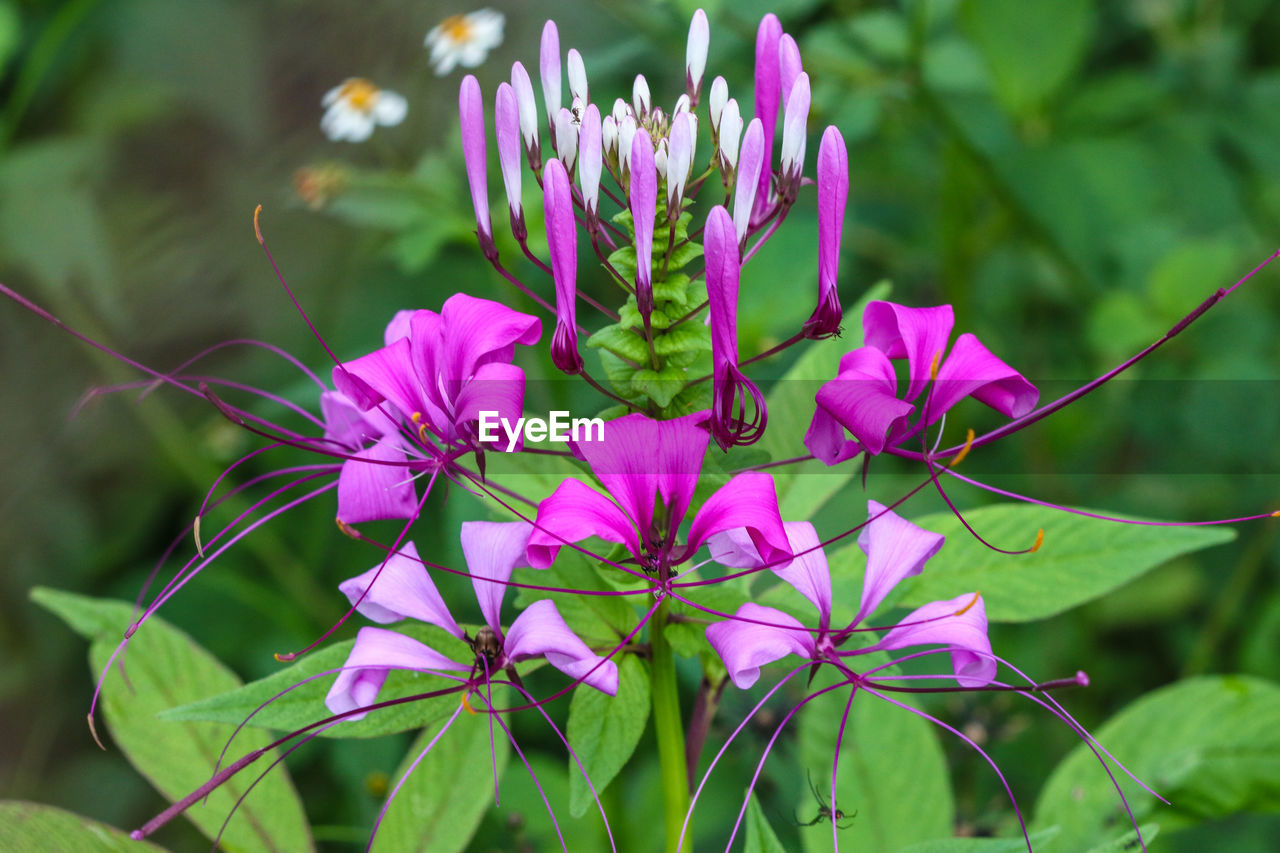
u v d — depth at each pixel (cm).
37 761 63
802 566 42
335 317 73
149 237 75
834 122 67
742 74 67
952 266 71
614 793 53
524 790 54
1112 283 71
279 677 42
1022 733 62
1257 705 49
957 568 46
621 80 73
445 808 46
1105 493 69
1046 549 46
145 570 69
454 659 43
